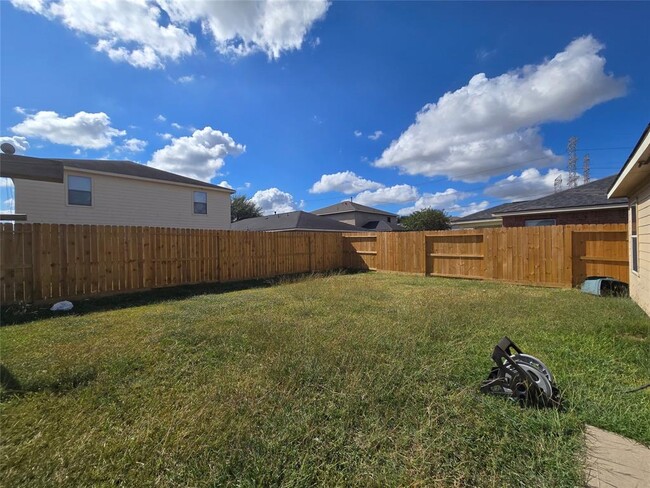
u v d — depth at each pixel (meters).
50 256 6.06
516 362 2.39
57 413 2.15
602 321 4.30
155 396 2.37
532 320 4.40
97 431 1.94
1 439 1.87
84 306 5.88
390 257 11.62
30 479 1.56
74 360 3.04
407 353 3.14
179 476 1.58
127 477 1.57
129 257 7.22
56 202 11.29
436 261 10.38
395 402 2.25
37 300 5.88
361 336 3.67
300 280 9.50
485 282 8.95
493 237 9.04
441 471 1.59
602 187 11.50
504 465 1.64
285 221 23.84
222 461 1.67
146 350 3.34
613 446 1.79
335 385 2.49
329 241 12.76
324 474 1.58
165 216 14.38
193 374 2.75
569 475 1.57
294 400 2.28
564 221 11.09
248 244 9.89
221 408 2.15
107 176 12.48
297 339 3.57
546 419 2.01
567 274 7.73
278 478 1.56
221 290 7.86
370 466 1.63
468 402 2.22
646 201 4.91
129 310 5.52
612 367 2.85
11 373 2.75
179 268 8.16
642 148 3.66
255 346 3.41
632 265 6.18
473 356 3.09
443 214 32.22
